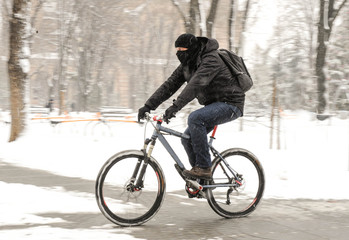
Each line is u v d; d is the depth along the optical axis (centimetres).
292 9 2406
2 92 3606
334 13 2234
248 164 438
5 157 766
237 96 409
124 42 3328
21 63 982
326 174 657
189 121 399
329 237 365
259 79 1598
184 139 414
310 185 580
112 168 379
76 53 3120
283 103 2436
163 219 410
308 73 2411
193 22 1349
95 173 637
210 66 393
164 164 709
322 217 429
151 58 3572
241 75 407
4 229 359
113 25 3000
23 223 378
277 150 916
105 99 4106
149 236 356
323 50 2217
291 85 2436
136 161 389
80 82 3197
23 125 989
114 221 379
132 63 3572
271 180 608
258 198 439
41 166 684
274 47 2392
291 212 447
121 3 2897
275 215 434
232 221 410
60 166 688
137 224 385
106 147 912
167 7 2994
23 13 984
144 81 3484
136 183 386
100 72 3312
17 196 477
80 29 2845
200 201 486
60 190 516
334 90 2575
